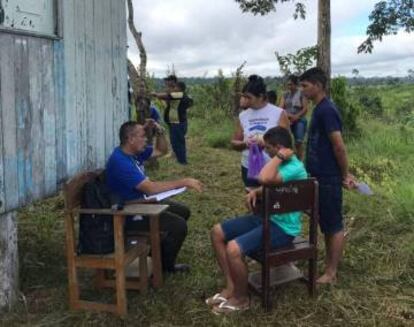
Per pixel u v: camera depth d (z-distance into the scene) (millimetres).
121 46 4105
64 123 3248
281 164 2779
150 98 6832
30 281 3252
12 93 2729
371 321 2799
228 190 5578
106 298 3062
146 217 3160
